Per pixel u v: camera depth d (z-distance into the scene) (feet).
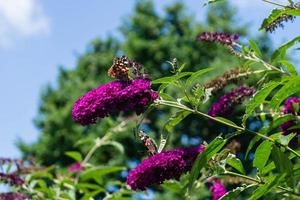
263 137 17.31
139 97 17.26
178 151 17.71
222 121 17.49
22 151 107.96
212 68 17.13
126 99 17.19
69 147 104.58
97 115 17.15
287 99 19.38
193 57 103.30
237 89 20.35
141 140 17.92
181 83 17.51
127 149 92.38
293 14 17.40
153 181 17.44
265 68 21.08
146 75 17.98
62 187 28.73
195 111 17.60
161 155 17.65
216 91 20.59
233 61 95.61
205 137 91.40
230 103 20.17
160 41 108.47
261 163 17.63
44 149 106.63
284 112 19.19
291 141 18.53
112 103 17.15
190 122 90.12
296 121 17.83
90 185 28.86
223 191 22.47
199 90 17.66
